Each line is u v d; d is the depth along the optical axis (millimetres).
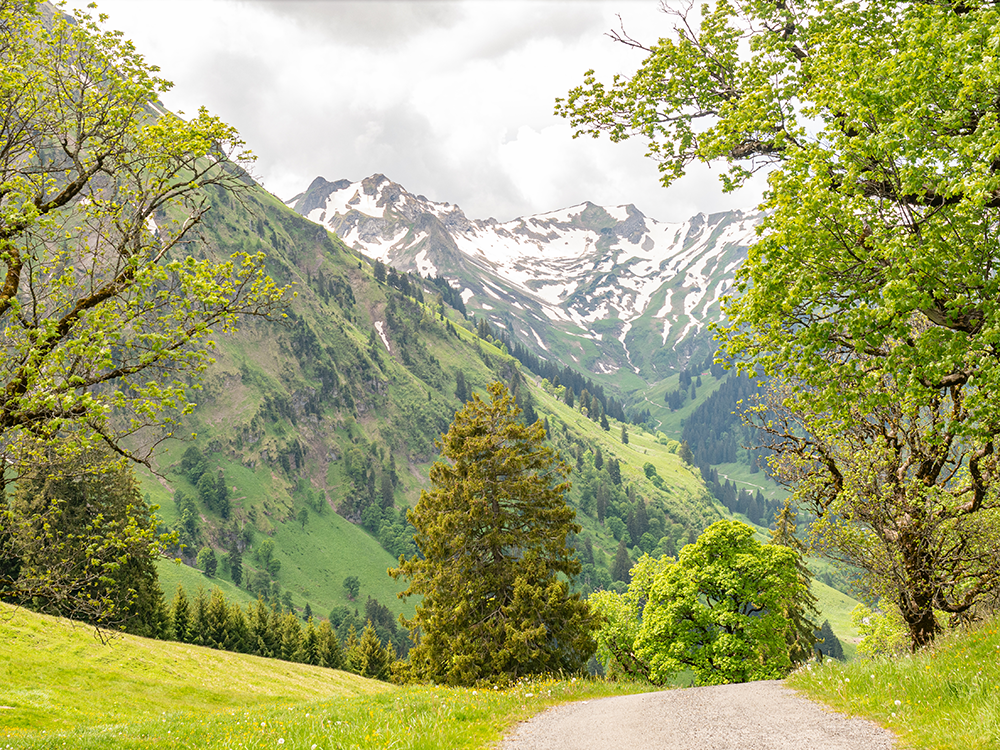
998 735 8086
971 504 17891
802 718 11531
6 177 15492
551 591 31109
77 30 16000
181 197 16547
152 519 15484
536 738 11469
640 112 17750
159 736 15172
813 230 11805
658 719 12781
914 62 11125
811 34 16094
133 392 14117
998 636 11836
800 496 22297
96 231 15758
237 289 15133
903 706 10656
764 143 16062
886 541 19766
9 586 15266
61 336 13891
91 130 16172
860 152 11453
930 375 11141
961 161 11047
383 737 10625
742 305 13586
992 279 10820
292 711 16984
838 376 12836
